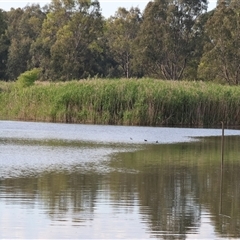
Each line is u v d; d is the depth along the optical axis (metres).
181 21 137.50
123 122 70.62
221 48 123.44
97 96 71.94
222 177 32.59
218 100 73.31
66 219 22.70
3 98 78.81
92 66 145.12
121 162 37.66
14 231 21.09
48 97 74.38
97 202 25.52
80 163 36.69
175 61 138.38
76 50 142.12
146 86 73.81
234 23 123.31
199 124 72.19
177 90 72.88
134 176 32.25
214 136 58.38
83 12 145.12
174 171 34.44
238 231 21.81
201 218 23.39
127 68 157.38
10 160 37.34
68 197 26.36
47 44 143.62
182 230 21.78
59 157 39.28
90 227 21.77
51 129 62.06
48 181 30.03
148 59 136.25
